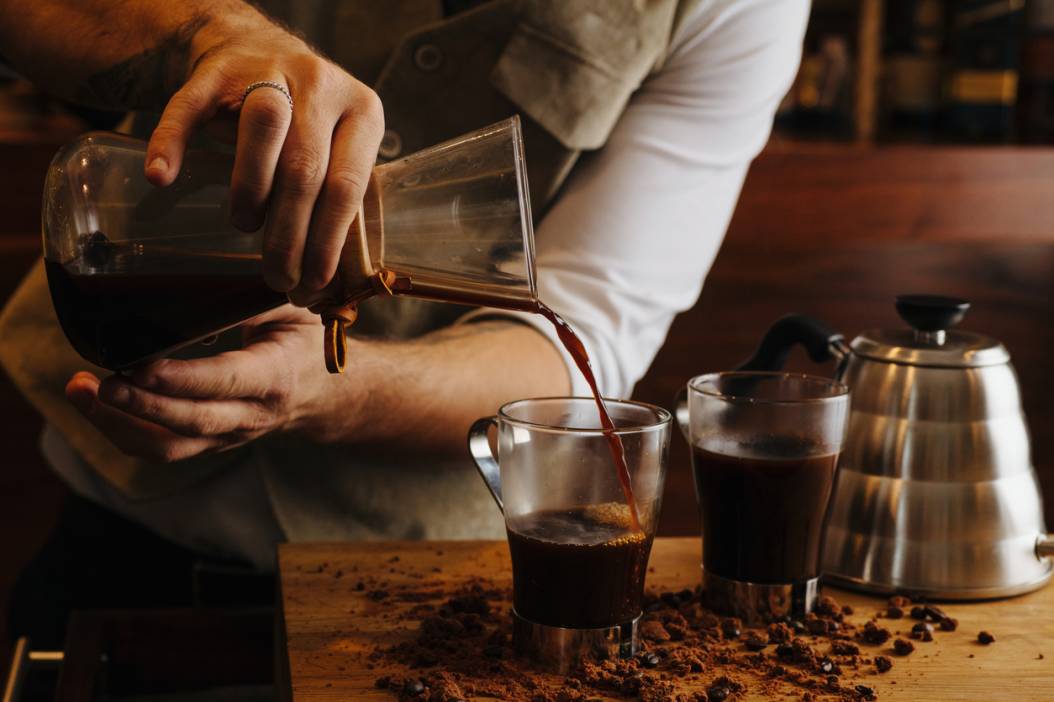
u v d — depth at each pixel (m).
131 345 0.77
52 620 1.20
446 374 0.98
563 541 0.81
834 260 1.91
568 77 1.07
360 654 0.84
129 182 0.75
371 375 0.93
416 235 0.77
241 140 0.72
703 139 1.11
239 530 1.13
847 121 2.03
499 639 0.86
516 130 0.78
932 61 2.02
